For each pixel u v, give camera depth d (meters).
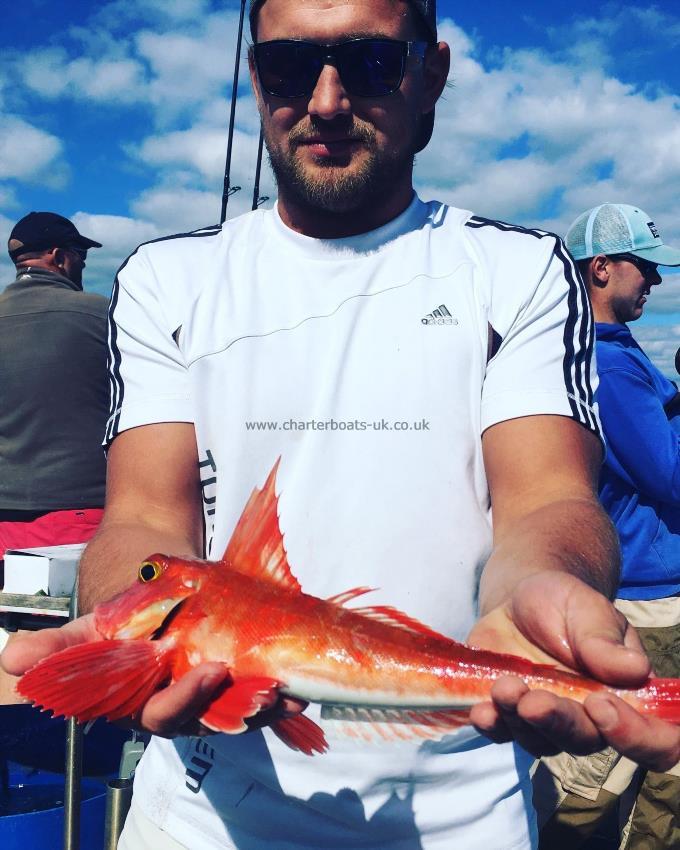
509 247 0.67
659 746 0.38
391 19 0.64
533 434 0.61
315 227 0.67
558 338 0.65
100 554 0.61
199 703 0.44
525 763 0.67
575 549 0.52
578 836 1.35
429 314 0.65
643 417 1.33
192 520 0.66
